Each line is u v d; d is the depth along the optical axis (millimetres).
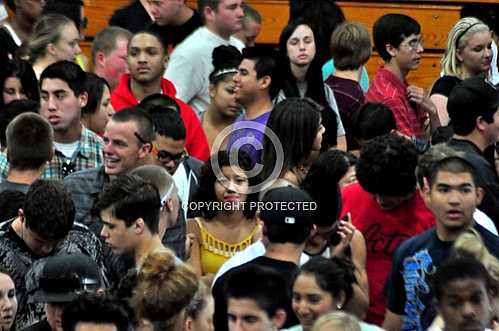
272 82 22172
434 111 24656
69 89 21422
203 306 16188
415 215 18609
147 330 16078
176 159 20781
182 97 24844
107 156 19750
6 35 25625
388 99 24453
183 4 26031
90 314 15469
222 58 23812
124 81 23547
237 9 24969
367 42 24562
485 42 25016
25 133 19500
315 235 18312
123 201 17703
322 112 22484
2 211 18531
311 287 16297
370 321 18594
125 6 27141
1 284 16750
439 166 17297
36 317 17609
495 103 20234
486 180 19266
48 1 26078
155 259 16156
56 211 17688
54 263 16672
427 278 17438
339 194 18375
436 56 29453
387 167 18312
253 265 16406
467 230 17359
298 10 26234
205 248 19328
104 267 18281
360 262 18391
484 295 15211
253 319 15984
